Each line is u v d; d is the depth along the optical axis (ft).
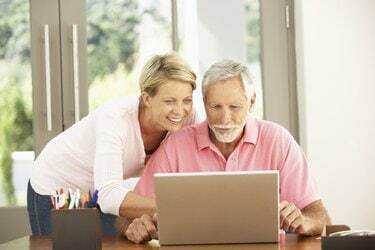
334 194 14.88
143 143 10.62
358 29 14.84
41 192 11.33
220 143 9.87
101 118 10.25
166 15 15.43
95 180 9.85
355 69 14.85
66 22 15.40
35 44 15.43
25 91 15.49
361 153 14.88
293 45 15.28
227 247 7.69
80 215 7.41
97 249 7.43
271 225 7.86
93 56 15.46
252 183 7.80
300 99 15.12
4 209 15.35
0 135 15.55
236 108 9.25
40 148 15.39
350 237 6.85
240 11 15.29
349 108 14.87
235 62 9.36
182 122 10.08
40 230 11.46
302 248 7.59
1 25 15.55
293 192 9.58
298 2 15.03
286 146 9.80
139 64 15.48
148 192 9.73
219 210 7.83
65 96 15.38
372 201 14.87
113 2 15.46
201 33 15.34
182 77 9.50
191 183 7.80
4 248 8.44
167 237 7.89
